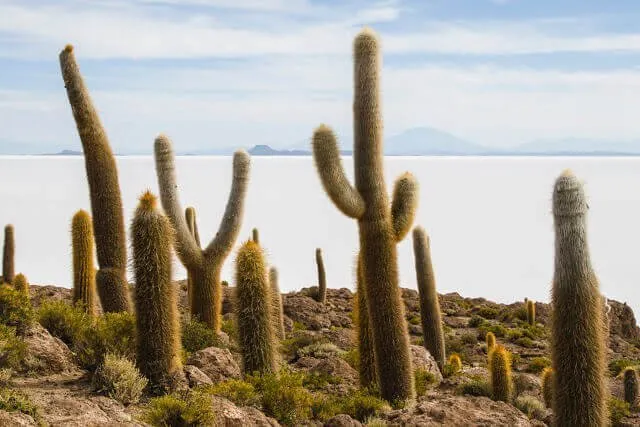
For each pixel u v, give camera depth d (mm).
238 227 18797
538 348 30906
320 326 31922
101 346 12812
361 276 14266
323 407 12234
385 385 13227
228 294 32406
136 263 12008
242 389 11398
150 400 11430
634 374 16109
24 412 9055
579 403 8547
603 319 8758
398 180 13594
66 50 15289
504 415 10953
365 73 12883
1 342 11883
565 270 8617
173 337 12148
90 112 15273
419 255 21016
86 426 8781
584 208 8609
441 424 10391
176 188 17953
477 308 41375
